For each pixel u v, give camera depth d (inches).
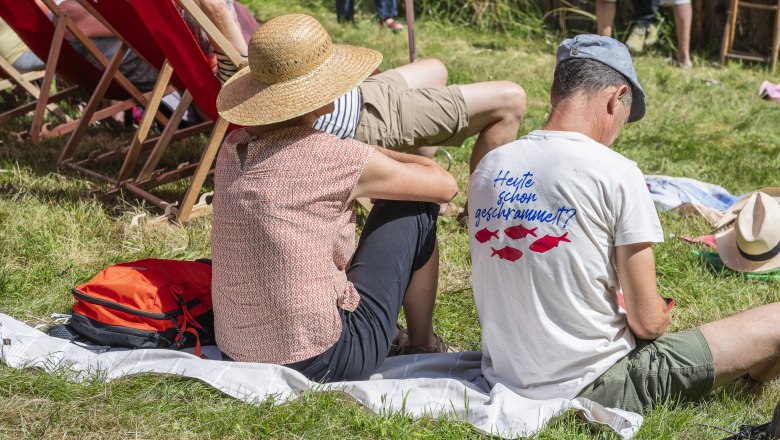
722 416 107.3
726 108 272.5
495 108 152.7
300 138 100.0
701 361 102.3
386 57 311.7
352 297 105.9
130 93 201.0
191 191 164.9
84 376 108.9
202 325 114.3
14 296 132.0
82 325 113.0
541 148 97.4
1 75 224.2
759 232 151.9
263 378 104.3
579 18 363.3
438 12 382.0
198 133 203.2
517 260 97.6
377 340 107.4
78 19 205.2
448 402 104.6
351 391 105.4
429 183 105.4
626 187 94.2
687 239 168.2
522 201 96.8
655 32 337.7
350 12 358.9
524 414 99.0
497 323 102.0
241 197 100.1
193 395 105.6
